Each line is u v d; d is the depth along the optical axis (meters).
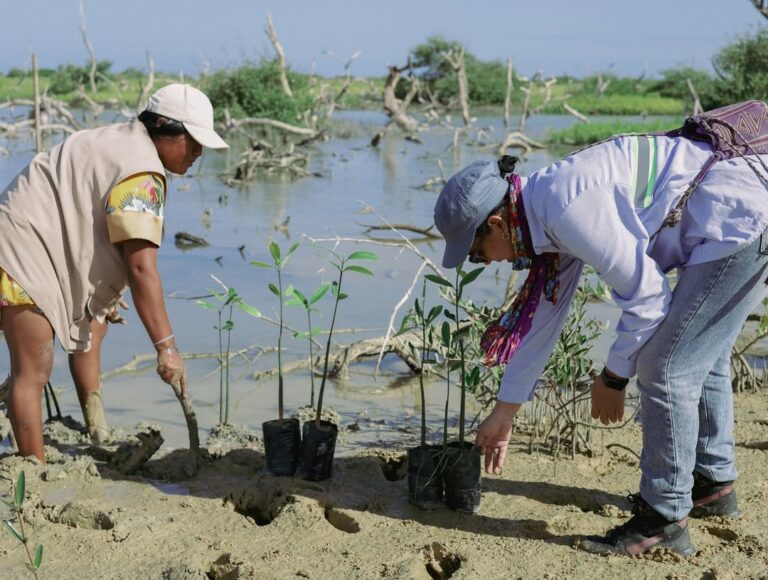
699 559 3.09
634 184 2.87
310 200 12.82
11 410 3.84
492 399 4.46
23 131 23.66
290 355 5.90
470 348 4.62
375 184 14.79
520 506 3.56
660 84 49.81
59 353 5.80
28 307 3.70
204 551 3.19
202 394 5.19
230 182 14.41
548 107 40.25
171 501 3.56
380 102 42.94
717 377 3.32
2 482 3.65
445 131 28.33
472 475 3.43
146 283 3.65
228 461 4.01
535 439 4.42
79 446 4.25
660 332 2.93
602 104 41.00
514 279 5.36
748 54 31.20
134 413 4.85
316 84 35.47
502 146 20.86
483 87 43.81
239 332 6.36
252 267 8.33
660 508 3.06
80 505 3.42
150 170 3.60
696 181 2.84
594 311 6.77
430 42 44.50
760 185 2.81
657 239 2.93
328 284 3.97
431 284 7.68
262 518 3.64
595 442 4.36
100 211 3.65
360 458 4.05
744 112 2.95
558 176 2.90
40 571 3.06
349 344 6.01
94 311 3.80
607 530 3.34
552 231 2.92
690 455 3.04
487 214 2.96
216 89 26.56
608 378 3.11
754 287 2.89
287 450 3.80
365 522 3.39
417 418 4.90
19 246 3.63
